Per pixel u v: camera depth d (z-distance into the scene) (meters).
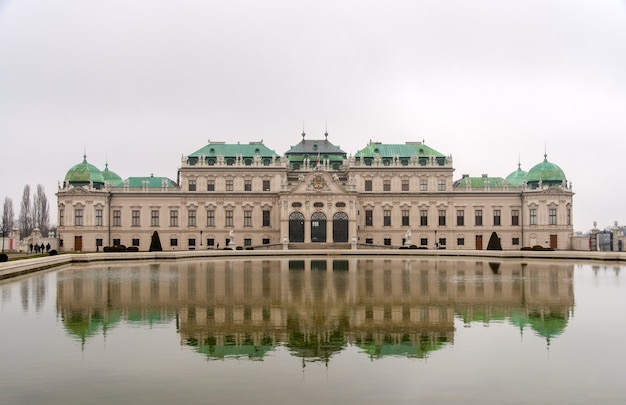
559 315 39.59
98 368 26.89
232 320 37.56
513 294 49.84
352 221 148.62
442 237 155.75
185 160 155.38
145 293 50.28
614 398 23.23
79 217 150.75
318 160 153.75
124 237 154.38
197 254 111.25
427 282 59.41
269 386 24.55
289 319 37.94
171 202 155.00
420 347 30.73
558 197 153.25
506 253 108.94
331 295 48.91
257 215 155.12
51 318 38.28
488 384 24.81
